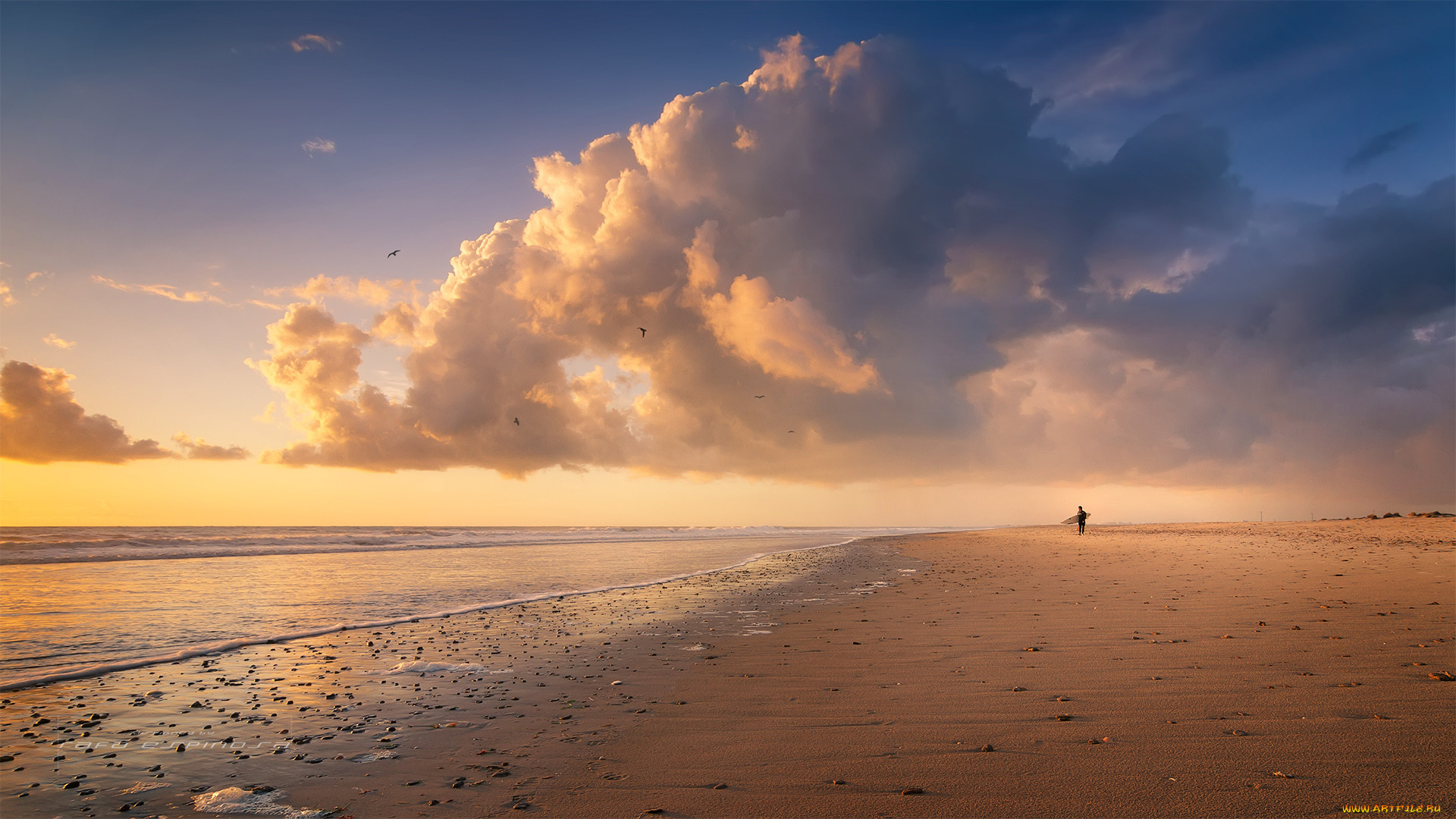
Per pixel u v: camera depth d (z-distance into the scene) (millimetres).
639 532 114125
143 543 47594
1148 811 4605
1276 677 7699
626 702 8234
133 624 15188
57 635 13805
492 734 7184
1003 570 24359
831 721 7047
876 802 5008
